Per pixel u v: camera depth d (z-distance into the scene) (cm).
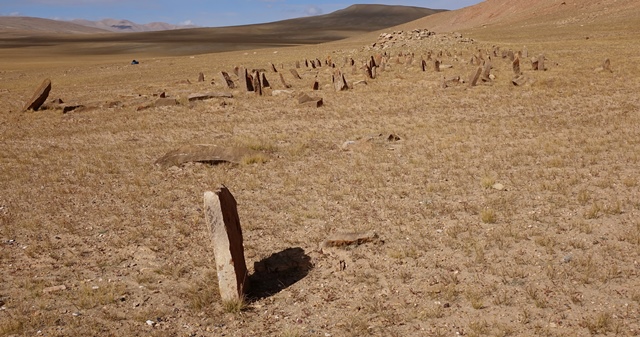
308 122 2303
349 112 2462
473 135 1839
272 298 830
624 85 2653
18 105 3272
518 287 805
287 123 2311
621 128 1783
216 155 1658
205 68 5403
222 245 799
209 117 2539
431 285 827
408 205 1198
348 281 868
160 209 1268
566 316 721
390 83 3275
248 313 786
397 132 1956
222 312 789
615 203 1116
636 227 987
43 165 1747
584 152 1533
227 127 2255
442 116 2231
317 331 727
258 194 1345
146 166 1661
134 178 1526
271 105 2769
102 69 6238
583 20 8094
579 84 2767
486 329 699
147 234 1107
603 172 1346
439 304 773
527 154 1557
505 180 1332
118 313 798
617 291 774
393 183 1365
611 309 730
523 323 710
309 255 968
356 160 1594
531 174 1359
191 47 14162
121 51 13388
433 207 1163
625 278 809
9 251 1050
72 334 740
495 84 2961
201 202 1305
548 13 9769
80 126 2467
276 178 1474
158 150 1873
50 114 2841
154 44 15362
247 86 3238
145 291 868
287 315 777
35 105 2961
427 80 3278
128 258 1005
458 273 862
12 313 804
